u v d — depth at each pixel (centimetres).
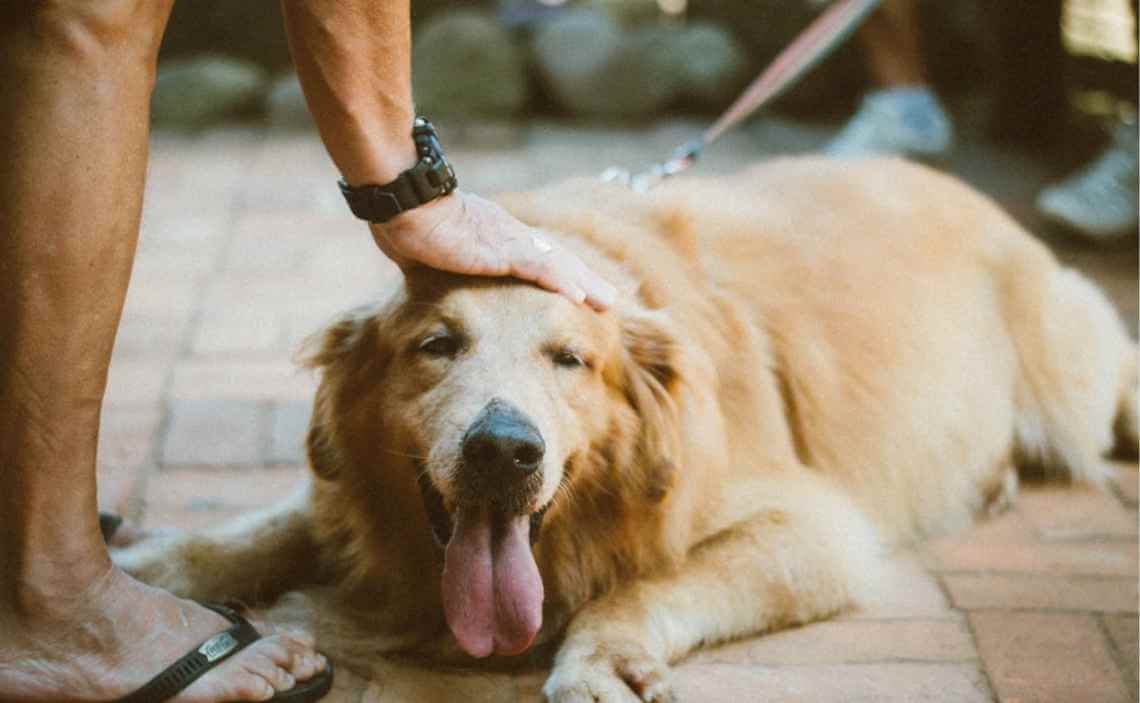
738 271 349
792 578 303
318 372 346
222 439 409
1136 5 718
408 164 259
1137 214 640
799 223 371
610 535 292
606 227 321
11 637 240
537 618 256
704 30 978
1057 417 399
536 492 256
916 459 367
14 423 231
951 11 981
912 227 387
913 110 731
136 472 382
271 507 326
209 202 719
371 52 248
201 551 304
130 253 235
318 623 293
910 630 305
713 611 294
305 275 594
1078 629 306
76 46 223
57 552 240
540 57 953
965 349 383
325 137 257
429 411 268
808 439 347
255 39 996
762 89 399
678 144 867
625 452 289
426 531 287
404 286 283
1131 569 341
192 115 923
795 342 348
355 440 291
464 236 267
